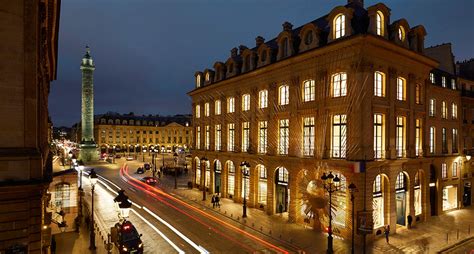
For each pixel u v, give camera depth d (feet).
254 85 102.68
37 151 31.60
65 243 66.80
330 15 75.46
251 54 104.99
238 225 82.07
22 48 31.12
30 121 31.40
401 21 77.25
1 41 30.14
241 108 110.01
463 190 107.76
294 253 62.49
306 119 82.84
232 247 65.67
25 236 30.53
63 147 286.46
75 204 82.28
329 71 75.77
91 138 269.85
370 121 69.15
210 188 128.77
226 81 115.14
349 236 69.46
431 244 67.26
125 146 398.01
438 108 98.48
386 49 72.59
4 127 29.99
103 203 108.68
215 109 128.47
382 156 73.20
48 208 76.59
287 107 88.02
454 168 104.73
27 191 30.50
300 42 86.07
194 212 96.58
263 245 67.00
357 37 66.74
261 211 97.09
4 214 29.50
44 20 39.45
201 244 67.26
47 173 41.19
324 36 79.30
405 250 63.72
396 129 78.07
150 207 102.78
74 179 82.48
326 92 76.02
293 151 84.69
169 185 151.53
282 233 74.79
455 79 107.45
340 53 72.69
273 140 93.15
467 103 111.96
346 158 70.33
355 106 69.10
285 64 87.15
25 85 31.14
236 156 110.93
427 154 88.17
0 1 30.19
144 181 163.02
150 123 415.85
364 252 59.72
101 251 61.93
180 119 448.65
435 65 88.38
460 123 107.86
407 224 80.07
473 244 68.33
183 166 221.05
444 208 100.07
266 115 96.27
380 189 74.79
